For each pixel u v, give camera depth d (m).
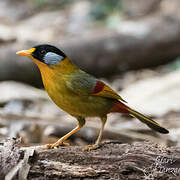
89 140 10.50
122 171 6.25
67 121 10.96
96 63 17.78
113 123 12.48
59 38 18.59
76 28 22.36
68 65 7.14
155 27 18.08
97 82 7.18
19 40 18.23
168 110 12.91
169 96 13.95
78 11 25.36
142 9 25.17
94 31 18.44
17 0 29.00
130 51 17.78
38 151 6.44
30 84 17.77
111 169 6.28
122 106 7.41
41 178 6.21
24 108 13.57
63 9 27.39
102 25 23.17
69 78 7.02
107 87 7.27
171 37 17.81
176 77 15.91
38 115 11.22
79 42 17.77
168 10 23.64
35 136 10.37
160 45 17.83
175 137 10.52
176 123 11.89
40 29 22.34
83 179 6.25
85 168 6.28
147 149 6.53
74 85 6.99
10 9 27.30
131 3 26.27
